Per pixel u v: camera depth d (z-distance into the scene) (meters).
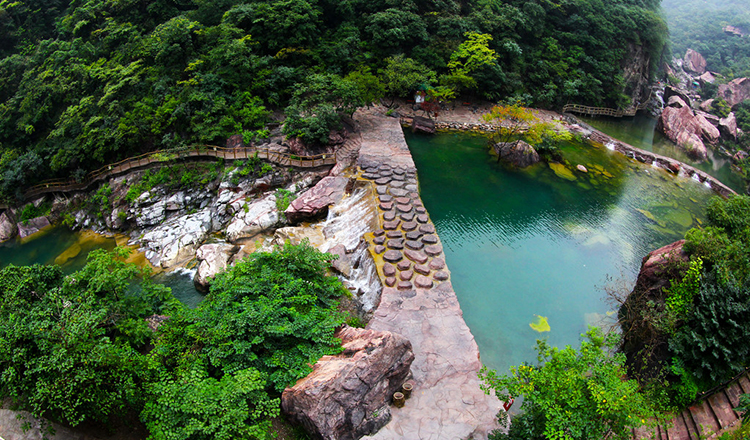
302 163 30.39
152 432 11.03
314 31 39.78
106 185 31.77
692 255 17.30
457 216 27.61
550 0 52.75
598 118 51.84
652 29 57.28
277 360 13.11
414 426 12.84
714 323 14.91
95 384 11.58
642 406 10.89
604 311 20.64
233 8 38.19
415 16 43.75
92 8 43.34
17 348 11.72
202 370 12.58
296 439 12.18
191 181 30.70
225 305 14.80
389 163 29.69
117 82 35.84
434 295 18.30
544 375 10.88
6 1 45.69
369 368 12.60
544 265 23.72
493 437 11.85
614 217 28.77
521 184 32.12
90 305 13.23
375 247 21.22
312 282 16.64
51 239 30.81
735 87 66.38
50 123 36.94
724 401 14.28
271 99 35.59
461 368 14.93
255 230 26.53
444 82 42.16
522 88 47.12
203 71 35.84
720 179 38.34
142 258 26.73
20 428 12.08
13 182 32.56
